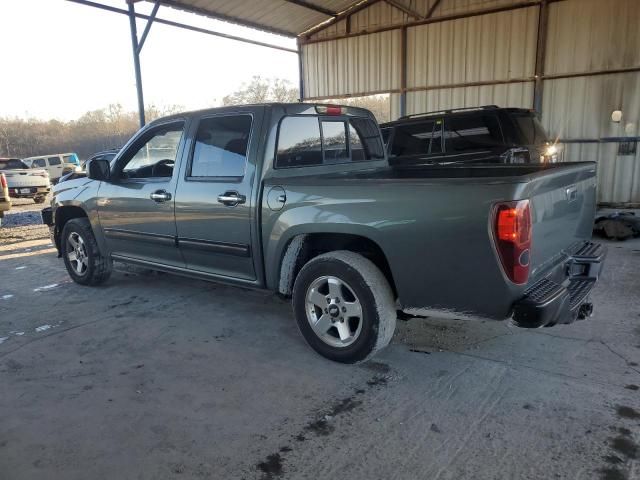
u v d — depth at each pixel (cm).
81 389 316
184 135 412
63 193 541
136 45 1007
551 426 262
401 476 228
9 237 934
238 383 319
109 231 493
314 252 373
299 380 321
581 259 332
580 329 388
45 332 415
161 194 425
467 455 241
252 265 379
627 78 984
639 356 339
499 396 294
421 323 410
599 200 1052
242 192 369
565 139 1061
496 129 714
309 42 1377
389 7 1227
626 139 1003
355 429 266
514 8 1066
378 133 481
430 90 1208
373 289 314
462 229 273
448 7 1144
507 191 259
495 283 270
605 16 980
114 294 517
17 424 277
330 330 348
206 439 260
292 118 379
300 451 248
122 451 252
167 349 375
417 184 288
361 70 1305
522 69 1081
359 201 311
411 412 280
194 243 411
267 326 417
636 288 484
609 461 234
